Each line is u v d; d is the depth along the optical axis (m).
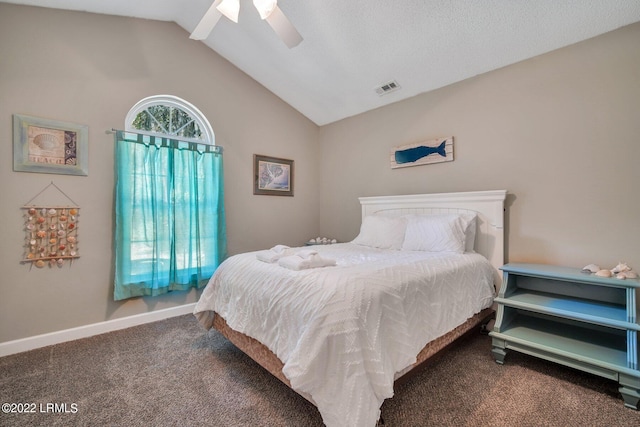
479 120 2.71
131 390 1.64
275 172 3.77
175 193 2.81
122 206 2.50
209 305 2.11
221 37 3.00
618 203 2.01
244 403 1.52
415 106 3.21
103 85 2.48
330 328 1.22
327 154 4.24
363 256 2.23
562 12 1.98
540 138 2.35
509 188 2.52
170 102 2.95
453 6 2.11
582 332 1.96
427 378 1.73
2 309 2.07
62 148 2.28
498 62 2.52
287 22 1.81
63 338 2.28
